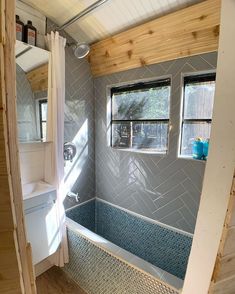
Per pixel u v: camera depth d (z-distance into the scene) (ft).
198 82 6.02
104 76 7.68
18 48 5.15
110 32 6.32
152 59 6.29
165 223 6.73
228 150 2.03
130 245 7.59
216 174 2.17
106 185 8.24
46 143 6.07
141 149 7.47
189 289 2.68
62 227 5.96
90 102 7.96
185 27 5.16
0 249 1.14
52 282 6.01
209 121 5.96
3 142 1.08
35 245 5.11
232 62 1.96
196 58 5.59
